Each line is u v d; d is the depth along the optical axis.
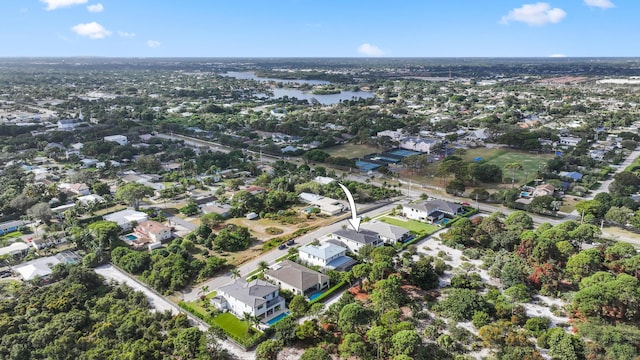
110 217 149.88
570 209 165.88
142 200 175.00
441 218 154.38
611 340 77.19
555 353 79.00
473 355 81.25
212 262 115.56
